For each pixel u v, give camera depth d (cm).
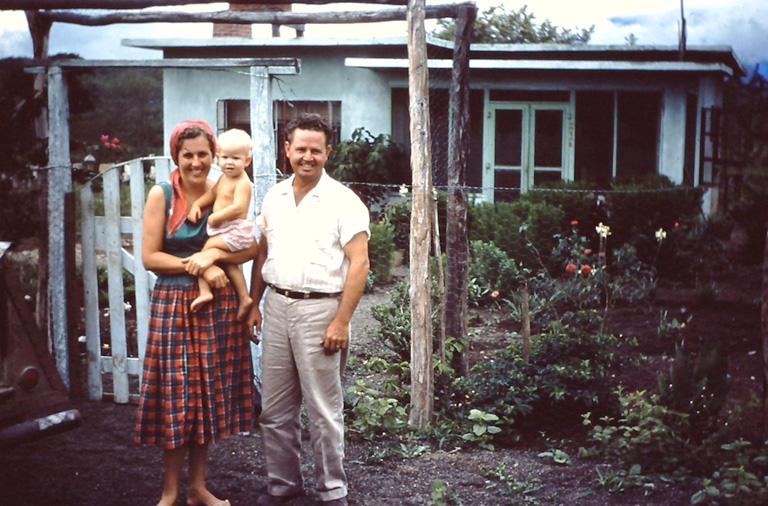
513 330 814
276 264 393
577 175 1387
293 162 389
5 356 331
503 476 444
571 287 893
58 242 557
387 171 1335
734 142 1370
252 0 567
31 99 638
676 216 1107
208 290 386
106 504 407
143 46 1384
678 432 449
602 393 526
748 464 411
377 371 623
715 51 1418
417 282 512
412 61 497
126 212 1176
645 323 824
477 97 1392
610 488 419
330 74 1396
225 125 1416
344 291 389
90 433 504
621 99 1363
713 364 476
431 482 441
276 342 397
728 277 1078
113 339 554
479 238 1121
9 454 467
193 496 403
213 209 394
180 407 383
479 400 533
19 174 664
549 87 1362
